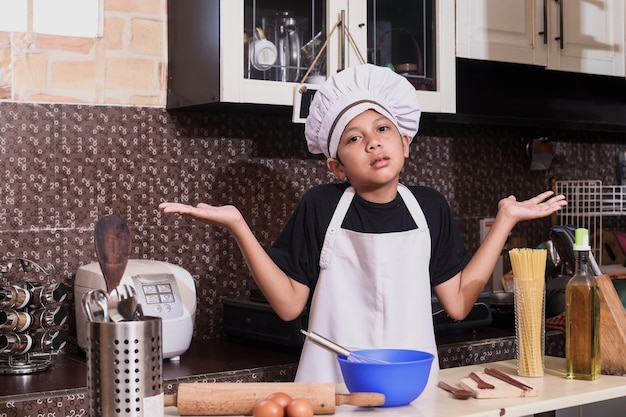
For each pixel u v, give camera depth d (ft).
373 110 5.63
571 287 5.18
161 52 8.27
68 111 7.83
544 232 10.87
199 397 4.18
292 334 7.42
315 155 9.20
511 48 9.13
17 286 6.77
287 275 5.88
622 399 7.92
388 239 5.79
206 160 8.54
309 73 7.97
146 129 8.20
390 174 5.55
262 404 4.00
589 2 9.75
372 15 8.30
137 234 8.17
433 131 9.99
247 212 8.78
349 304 5.81
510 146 10.62
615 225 11.50
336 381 5.75
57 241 7.79
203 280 8.54
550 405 4.55
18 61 7.62
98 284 7.18
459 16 8.78
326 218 5.92
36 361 6.95
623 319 5.29
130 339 3.75
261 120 8.86
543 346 5.34
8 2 7.57
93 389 3.80
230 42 7.48
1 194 7.54
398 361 4.74
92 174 7.95
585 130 11.23
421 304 5.86
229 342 8.36
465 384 4.76
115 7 8.04
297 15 7.91
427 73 8.69
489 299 8.50
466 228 10.24
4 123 7.55
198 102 7.82
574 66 9.63
